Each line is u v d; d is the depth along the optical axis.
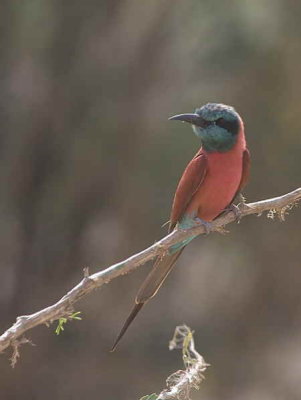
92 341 16.09
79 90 14.75
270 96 14.89
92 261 15.63
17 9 14.36
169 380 6.43
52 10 14.55
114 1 14.67
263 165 15.08
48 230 15.54
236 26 14.58
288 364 15.91
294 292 16.02
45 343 15.47
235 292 16.69
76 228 15.48
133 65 14.88
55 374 15.36
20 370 15.07
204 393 15.45
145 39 14.91
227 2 14.52
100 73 14.81
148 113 14.95
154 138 14.88
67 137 14.91
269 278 16.09
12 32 14.52
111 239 15.57
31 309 15.58
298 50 14.62
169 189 15.00
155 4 14.89
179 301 17.27
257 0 14.51
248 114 14.97
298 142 14.98
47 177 15.23
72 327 15.97
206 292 17.03
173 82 15.07
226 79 14.98
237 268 16.59
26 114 14.85
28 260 15.62
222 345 16.44
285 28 14.54
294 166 15.02
